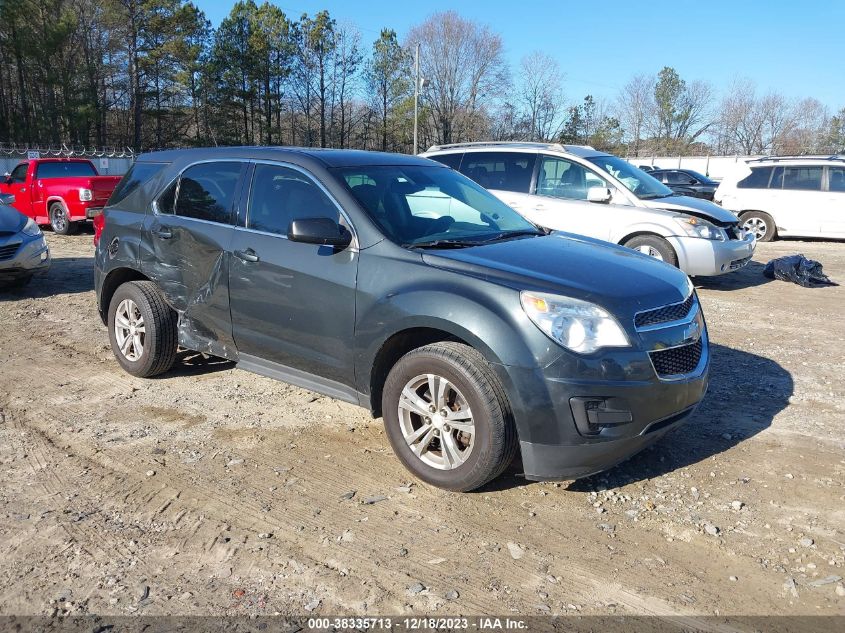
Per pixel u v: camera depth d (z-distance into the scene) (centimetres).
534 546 320
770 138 7025
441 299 353
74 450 416
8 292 891
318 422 463
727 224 923
